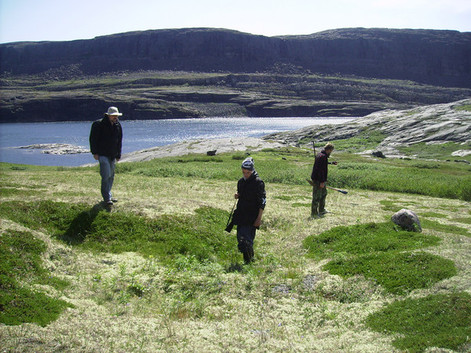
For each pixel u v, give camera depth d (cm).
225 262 999
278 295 764
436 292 692
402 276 770
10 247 803
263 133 13388
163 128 15838
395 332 583
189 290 775
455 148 6606
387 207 1777
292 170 3319
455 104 9394
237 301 730
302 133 10031
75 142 11050
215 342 559
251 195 938
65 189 1597
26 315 576
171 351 522
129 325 595
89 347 516
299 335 603
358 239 1069
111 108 1129
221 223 1261
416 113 9538
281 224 1383
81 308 647
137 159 5034
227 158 4531
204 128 15762
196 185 2278
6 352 480
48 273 772
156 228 1109
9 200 1153
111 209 1169
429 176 3178
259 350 540
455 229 1297
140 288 763
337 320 653
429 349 511
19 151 8688
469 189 2481
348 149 7450
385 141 7831
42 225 1048
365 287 769
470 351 497
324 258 995
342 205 1772
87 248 991
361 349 536
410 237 1056
